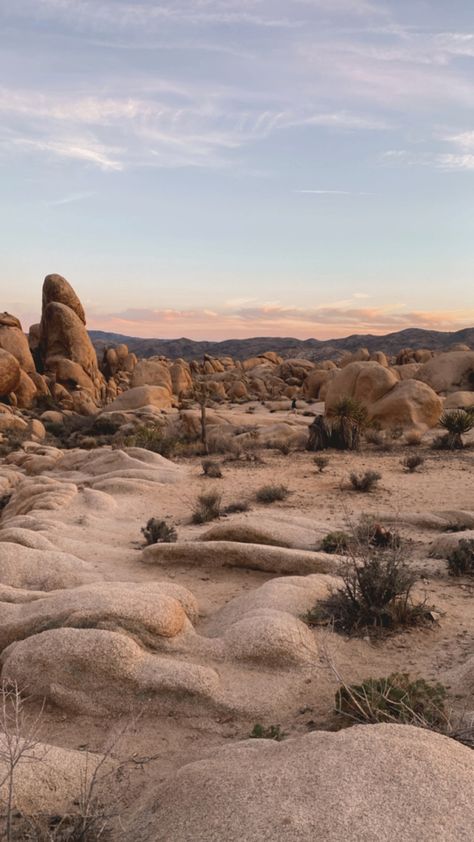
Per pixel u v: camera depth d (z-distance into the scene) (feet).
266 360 368.48
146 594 22.67
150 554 34.45
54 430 142.41
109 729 17.40
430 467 70.79
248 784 10.53
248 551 32.53
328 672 20.10
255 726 16.40
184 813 10.48
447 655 21.74
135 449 76.48
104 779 14.51
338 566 30.07
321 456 80.53
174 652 20.71
